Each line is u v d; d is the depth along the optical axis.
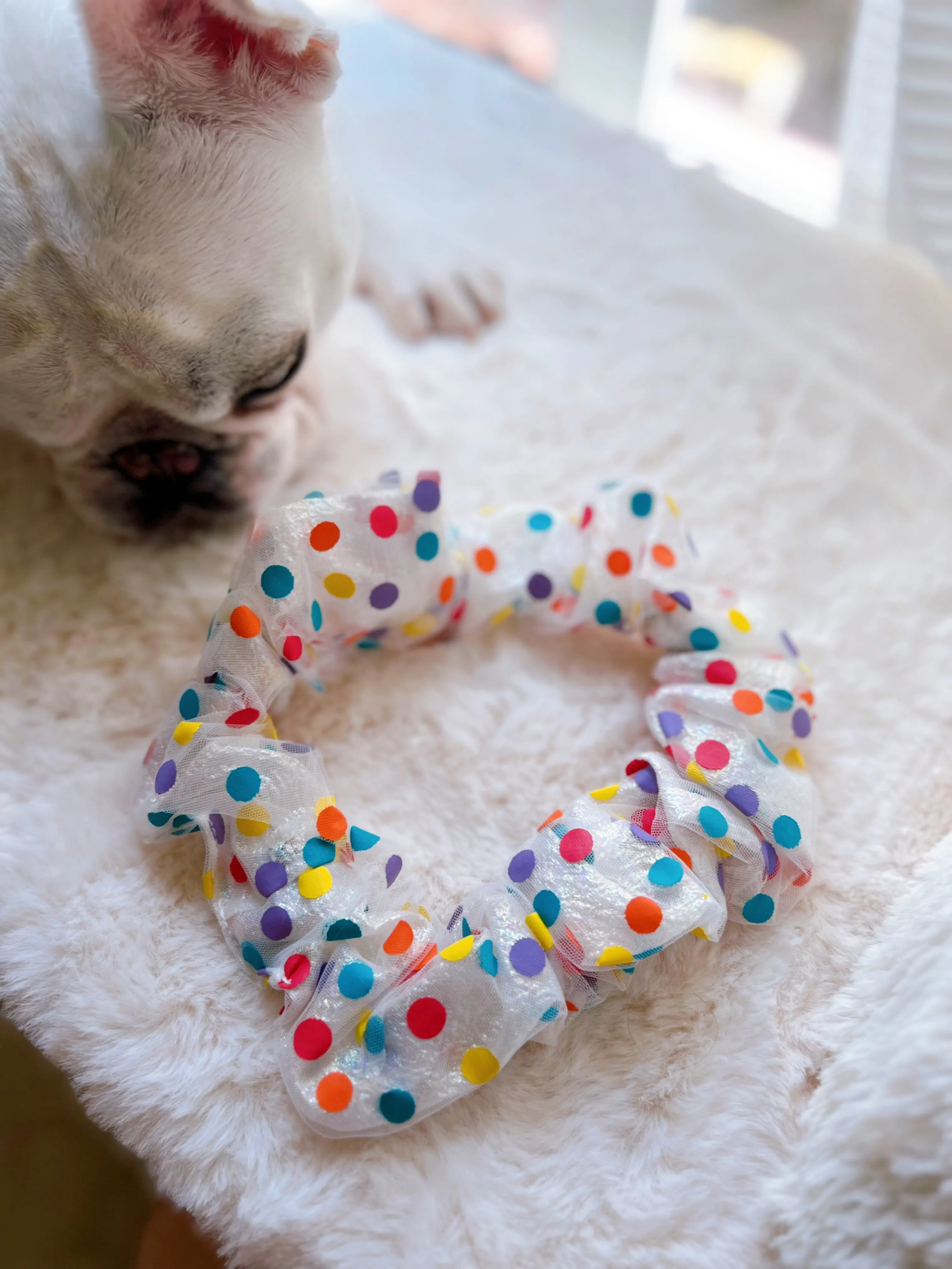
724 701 0.34
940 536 0.43
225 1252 0.28
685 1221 0.28
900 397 0.49
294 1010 0.30
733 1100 0.29
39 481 0.43
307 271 0.35
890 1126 0.26
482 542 0.38
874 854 0.34
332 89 0.31
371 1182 0.28
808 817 0.33
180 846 0.34
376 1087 0.28
